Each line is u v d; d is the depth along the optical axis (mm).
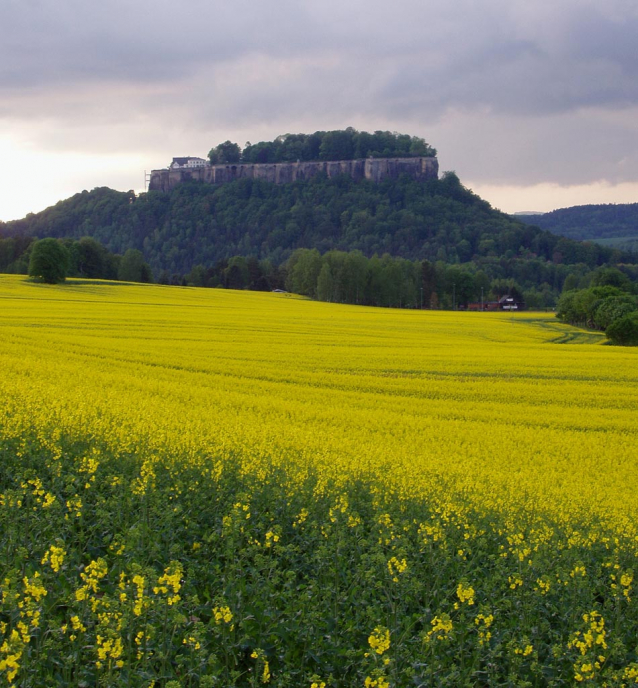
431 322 89938
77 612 7703
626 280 143125
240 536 10625
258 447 17000
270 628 8219
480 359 49594
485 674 8492
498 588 10109
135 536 9219
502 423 30422
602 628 8867
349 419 27172
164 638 7367
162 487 12812
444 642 8258
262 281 166750
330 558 10336
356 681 7824
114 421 17859
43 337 44875
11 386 21922
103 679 6523
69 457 14016
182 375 34531
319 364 42781
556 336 83562
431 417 30531
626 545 13281
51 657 6895
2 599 7328
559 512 15516
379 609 8945
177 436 17031
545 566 10852
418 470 17922
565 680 8414
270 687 7570
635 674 7832
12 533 8742
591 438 27875
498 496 16281
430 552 10789
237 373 37281
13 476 12305
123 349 42094
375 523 12359
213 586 9375
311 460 16766
